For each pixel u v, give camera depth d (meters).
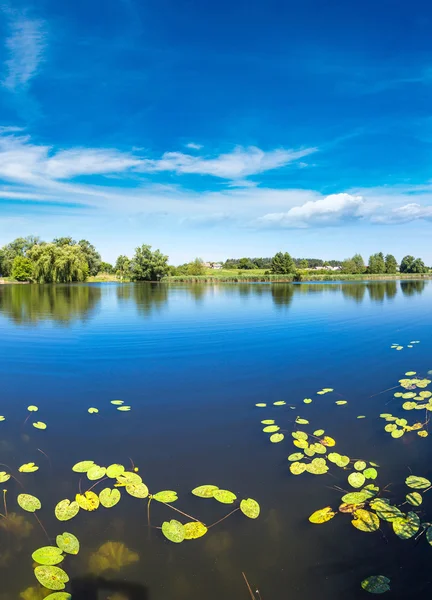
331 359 8.19
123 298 25.77
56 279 53.25
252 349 9.22
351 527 2.88
